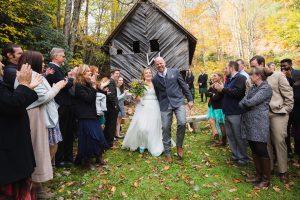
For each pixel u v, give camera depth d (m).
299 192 4.28
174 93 5.46
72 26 13.12
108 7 19.27
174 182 4.62
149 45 17.22
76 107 4.96
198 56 37.16
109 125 6.43
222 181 4.65
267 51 24.44
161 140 6.09
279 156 4.57
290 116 5.26
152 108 6.08
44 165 3.56
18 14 10.34
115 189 4.36
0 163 2.61
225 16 33.00
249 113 4.38
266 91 4.26
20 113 2.77
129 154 5.98
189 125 8.23
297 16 18.53
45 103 3.73
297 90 4.87
